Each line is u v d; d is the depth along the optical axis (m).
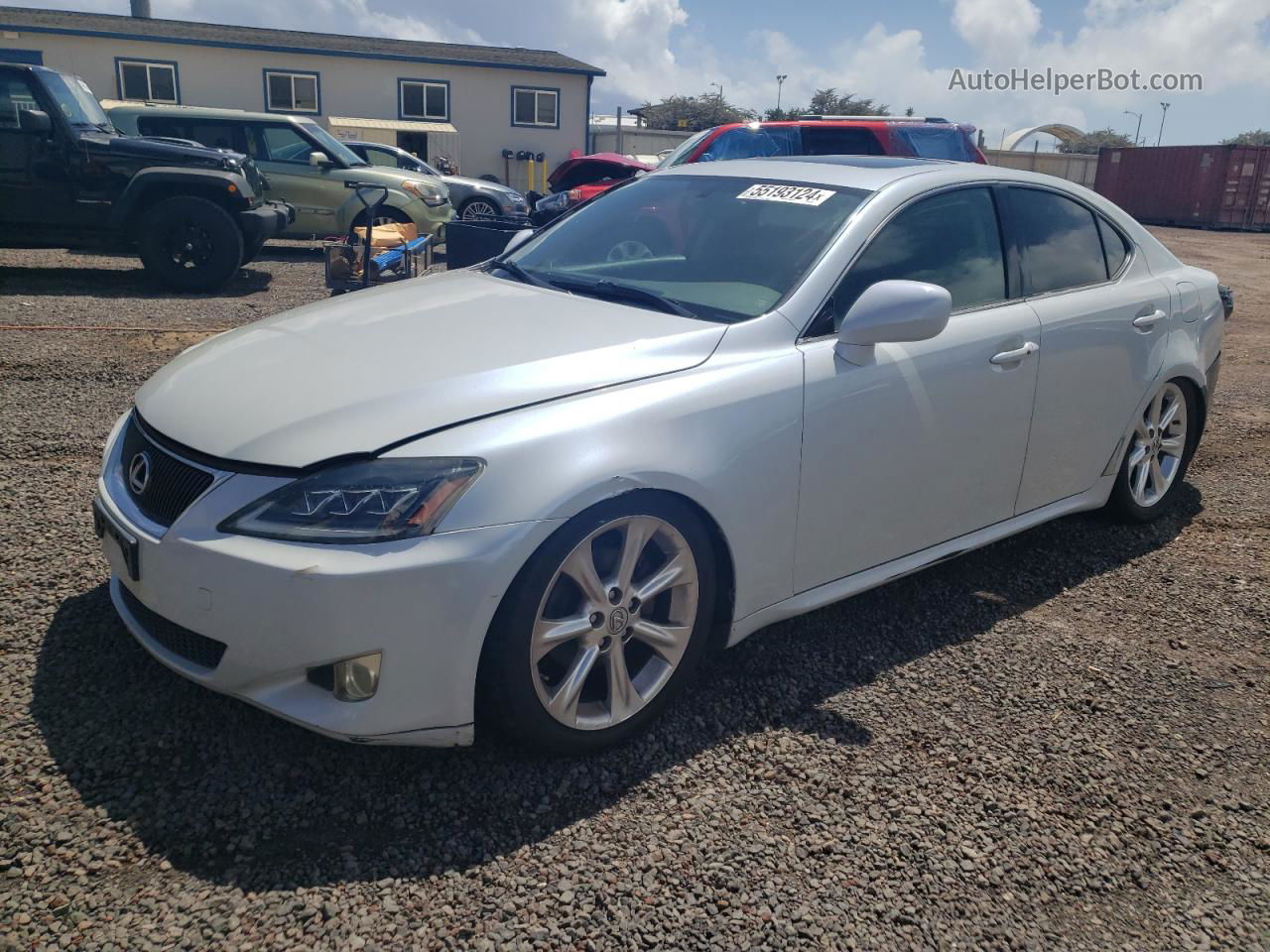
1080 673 3.21
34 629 3.00
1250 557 4.18
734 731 2.77
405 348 2.72
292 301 9.41
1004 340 3.40
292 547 2.21
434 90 28.05
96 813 2.26
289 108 27.22
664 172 4.02
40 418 5.08
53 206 9.58
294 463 2.28
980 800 2.54
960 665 3.21
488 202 16.31
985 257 3.51
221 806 2.32
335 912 2.04
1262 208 30.67
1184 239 25.47
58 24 26.05
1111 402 3.93
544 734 2.47
